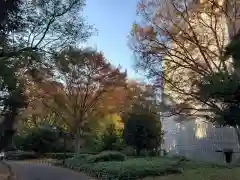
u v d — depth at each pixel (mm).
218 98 10164
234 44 9359
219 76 10086
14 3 10156
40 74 13375
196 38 16078
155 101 20047
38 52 12633
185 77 16781
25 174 16219
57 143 33656
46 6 12625
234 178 10992
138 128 23938
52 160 26875
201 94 10477
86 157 21562
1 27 10383
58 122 32500
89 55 20797
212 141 21203
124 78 27234
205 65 15781
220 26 15984
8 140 10562
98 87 27328
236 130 15875
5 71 10469
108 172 14359
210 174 12102
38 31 12555
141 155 24984
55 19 13008
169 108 17938
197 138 23469
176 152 27094
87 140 33188
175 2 16469
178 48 16969
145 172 13445
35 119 32812
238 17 15125
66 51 13727
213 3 15461
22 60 11953
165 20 21031
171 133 28672
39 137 33031
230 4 15305
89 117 29047
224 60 12195
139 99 20703
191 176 12180
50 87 24188
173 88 17078
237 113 10383
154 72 17641
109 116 30828
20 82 11500
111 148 28828
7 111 10617
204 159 21734
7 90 10703
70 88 26953
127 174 13219
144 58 17625
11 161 28391
